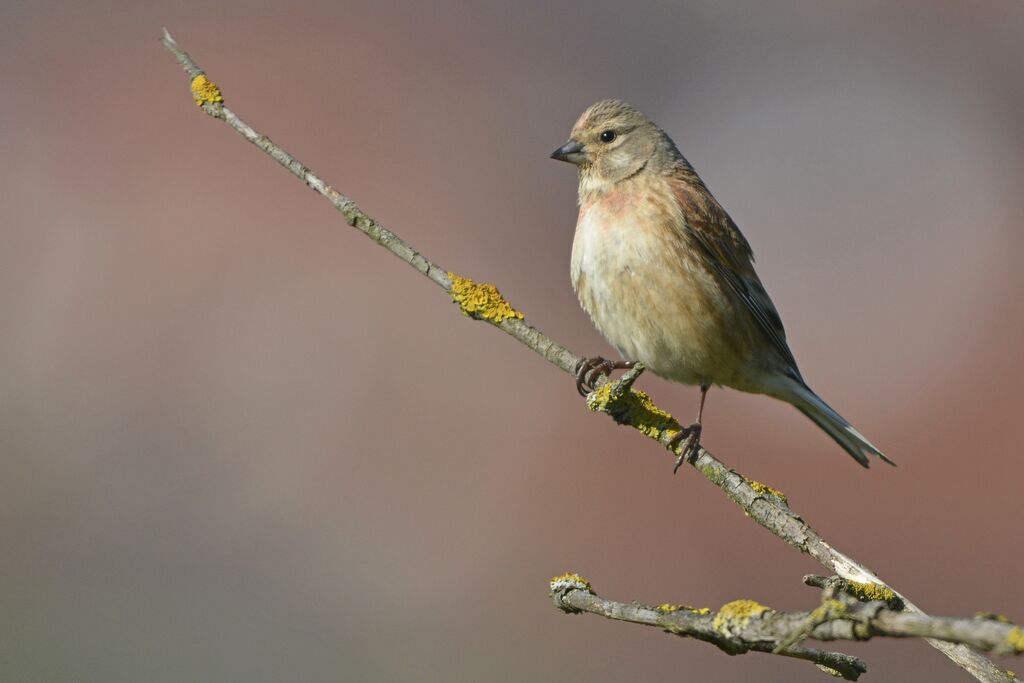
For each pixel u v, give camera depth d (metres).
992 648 3.47
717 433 12.73
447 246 15.55
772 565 11.57
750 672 10.81
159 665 11.25
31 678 11.21
